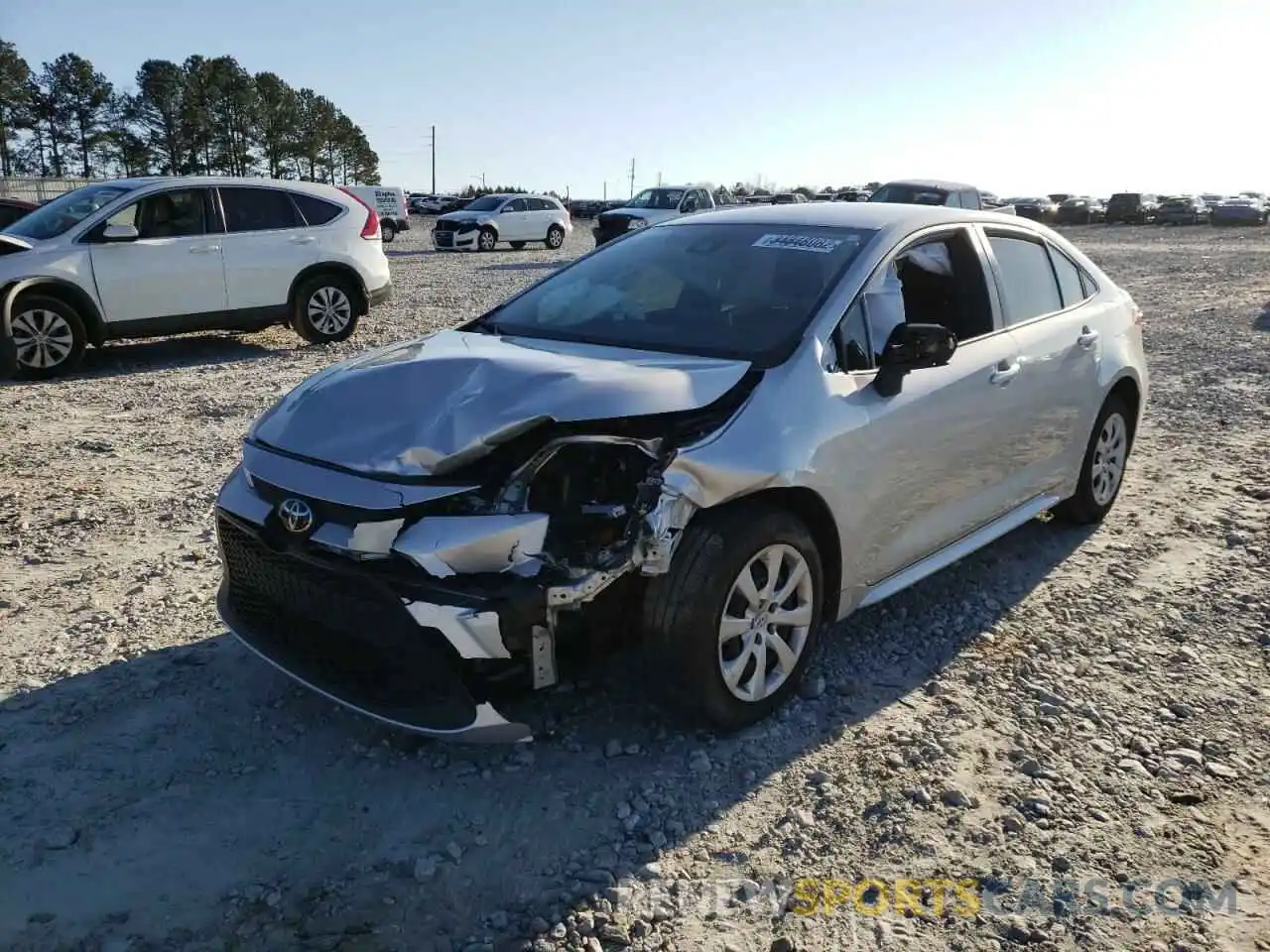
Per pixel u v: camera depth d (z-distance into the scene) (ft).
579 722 11.50
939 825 9.84
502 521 9.59
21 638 13.35
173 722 11.35
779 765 10.77
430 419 10.22
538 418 9.82
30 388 29.86
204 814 9.81
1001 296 14.99
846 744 11.17
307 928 8.39
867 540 12.30
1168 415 26.99
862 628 14.03
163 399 28.35
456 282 61.62
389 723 9.84
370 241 38.91
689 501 10.01
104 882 8.88
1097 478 17.94
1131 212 191.62
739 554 10.52
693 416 10.75
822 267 13.05
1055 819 9.94
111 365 34.14
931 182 65.51
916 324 12.12
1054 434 15.93
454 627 9.38
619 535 10.28
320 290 37.45
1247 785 10.57
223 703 11.76
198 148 279.69
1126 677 12.80
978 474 14.24
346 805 10.00
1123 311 18.20
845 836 9.67
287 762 10.68
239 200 35.65
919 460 12.82
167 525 17.80
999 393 14.20
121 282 32.68
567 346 12.66
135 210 33.37
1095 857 9.43
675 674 10.51
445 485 9.70
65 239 31.94
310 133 309.63
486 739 9.75
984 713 11.87
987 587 15.49
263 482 10.57
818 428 11.33
